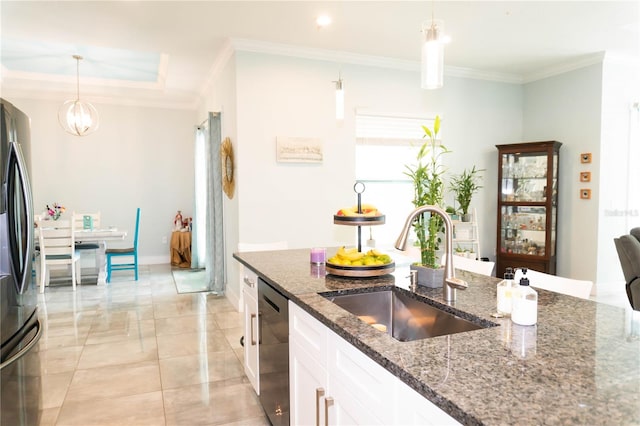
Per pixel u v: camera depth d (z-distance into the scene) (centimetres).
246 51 421
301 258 270
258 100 428
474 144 548
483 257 559
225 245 502
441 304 159
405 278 206
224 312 434
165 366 304
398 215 510
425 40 203
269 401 214
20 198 198
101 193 691
